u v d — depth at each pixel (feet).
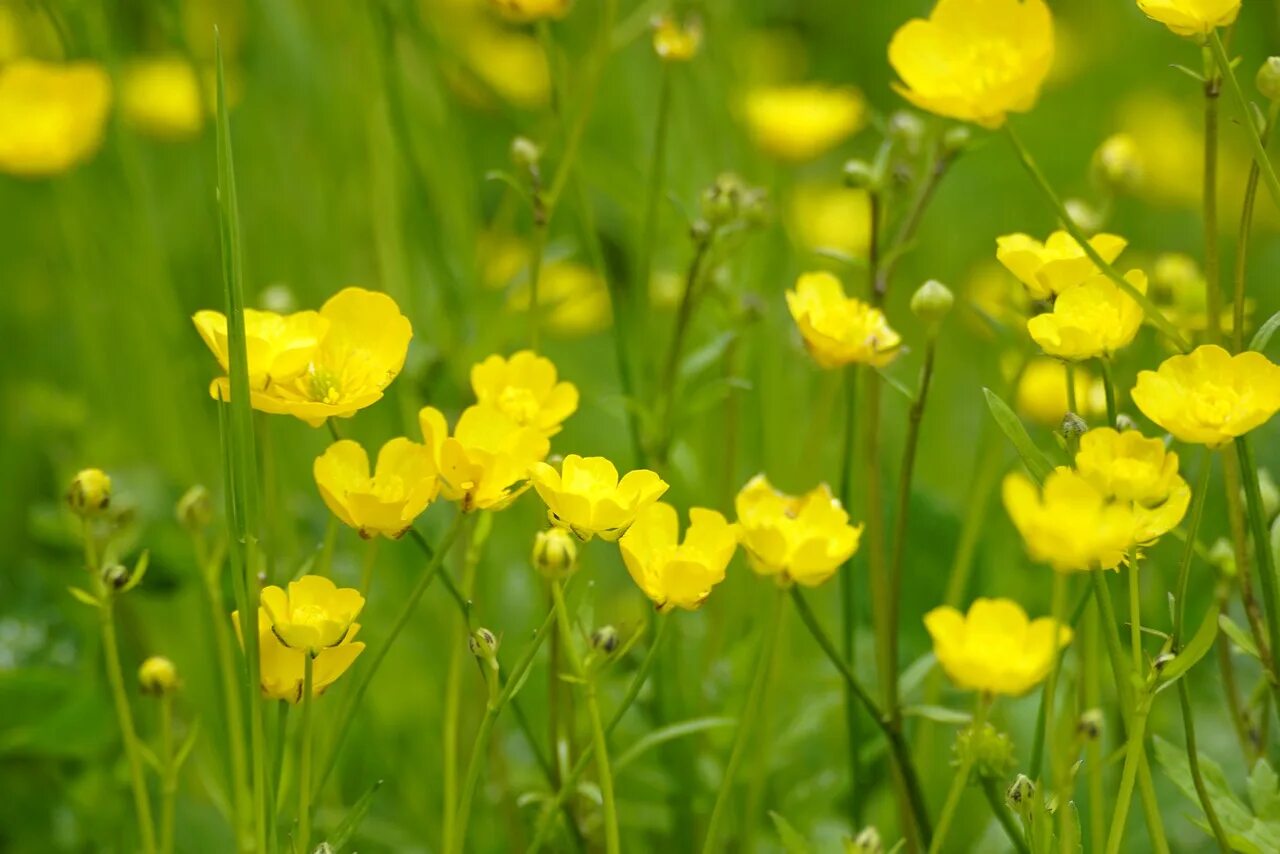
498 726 4.50
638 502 3.97
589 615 4.05
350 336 4.05
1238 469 4.22
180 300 5.69
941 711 4.18
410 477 4.00
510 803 4.39
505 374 4.17
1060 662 4.09
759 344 4.77
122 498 4.46
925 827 4.19
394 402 4.68
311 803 4.07
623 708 4.05
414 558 4.72
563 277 5.53
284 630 3.94
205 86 4.84
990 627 4.00
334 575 4.68
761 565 4.02
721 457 4.88
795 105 5.04
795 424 5.27
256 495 3.96
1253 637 4.13
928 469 5.44
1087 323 4.04
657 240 5.68
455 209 5.15
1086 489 3.90
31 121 4.77
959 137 4.41
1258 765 4.13
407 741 4.67
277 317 4.06
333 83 5.67
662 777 4.46
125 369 5.58
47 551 4.72
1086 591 4.13
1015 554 4.64
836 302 4.23
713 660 4.58
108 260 5.57
